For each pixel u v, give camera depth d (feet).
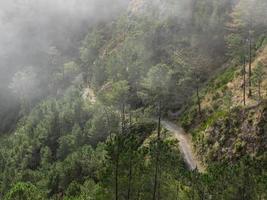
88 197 284.61
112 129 486.38
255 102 376.89
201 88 494.18
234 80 437.17
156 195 228.02
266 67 419.74
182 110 483.92
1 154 579.48
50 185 419.54
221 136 379.96
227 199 236.02
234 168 241.76
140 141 449.89
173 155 247.91
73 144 499.10
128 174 224.12
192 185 241.14
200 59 531.09
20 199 299.17
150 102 515.91
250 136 357.20
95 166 403.34
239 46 490.08
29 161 540.52
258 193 230.89
